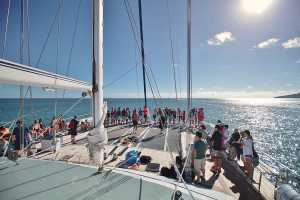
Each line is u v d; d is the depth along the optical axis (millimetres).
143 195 2312
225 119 51094
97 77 2344
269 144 25953
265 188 5289
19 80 1779
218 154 6344
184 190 2602
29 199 2158
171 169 5062
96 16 2270
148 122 16172
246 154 5996
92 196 2246
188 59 3510
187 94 3596
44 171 2871
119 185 2525
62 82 2465
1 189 2354
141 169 6078
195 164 5609
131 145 8953
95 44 2303
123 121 16953
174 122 14844
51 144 8125
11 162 3186
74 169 2957
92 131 2416
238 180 5680
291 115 71812
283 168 5223
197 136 5719
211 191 2682
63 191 2330
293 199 3549
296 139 29125
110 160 6891
